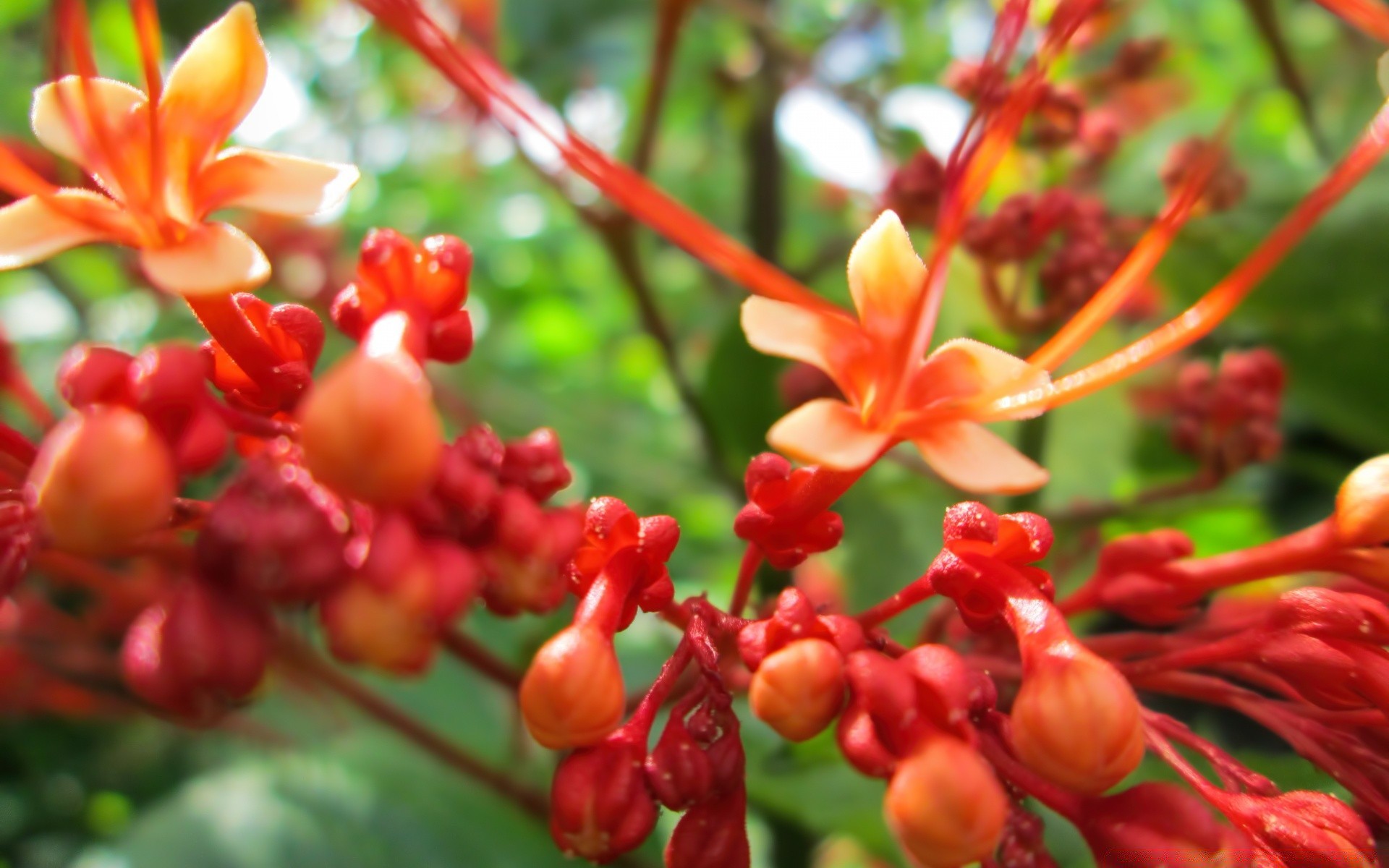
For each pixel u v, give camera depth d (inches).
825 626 2.7
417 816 5.4
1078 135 5.1
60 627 5.0
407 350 2.6
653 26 6.5
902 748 2.5
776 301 2.9
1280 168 5.7
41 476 2.3
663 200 2.7
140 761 6.9
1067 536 5.1
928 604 4.9
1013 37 2.9
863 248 2.9
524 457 2.7
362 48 8.6
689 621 2.9
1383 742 3.0
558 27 6.5
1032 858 2.6
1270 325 5.5
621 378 10.0
